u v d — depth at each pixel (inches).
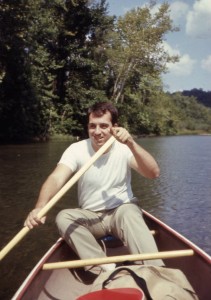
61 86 992.9
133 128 1283.2
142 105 1286.9
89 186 126.1
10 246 108.0
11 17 672.4
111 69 1101.7
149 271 93.4
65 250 124.6
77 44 970.1
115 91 1102.4
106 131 122.0
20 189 309.1
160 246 135.6
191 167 473.7
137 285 88.6
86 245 118.4
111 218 125.3
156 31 1045.8
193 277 112.3
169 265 126.8
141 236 116.2
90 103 976.3
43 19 802.8
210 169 454.6
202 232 211.8
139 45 1047.6
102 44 1047.0
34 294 96.7
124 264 109.8
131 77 1140.5
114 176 125.2
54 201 112.3
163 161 542.3
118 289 85.6
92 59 1031.0
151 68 1096.2
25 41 735.1
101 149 118.6
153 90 1261.1
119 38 1073.5
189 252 110.9
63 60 946.7
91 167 124.2
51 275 110.9
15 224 220.2
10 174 378.3
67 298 108.7
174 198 294.5
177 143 1011.9
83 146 128.4
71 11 948.0
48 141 866.1
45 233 202.4
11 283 147.3
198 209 261.0
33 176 367.2
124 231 118.6
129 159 125.3
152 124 1482.5
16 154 561.3
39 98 872.9
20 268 160.4
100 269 120.6
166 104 1676.9
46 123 916.6
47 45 939.3
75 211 124.3
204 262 107.0
